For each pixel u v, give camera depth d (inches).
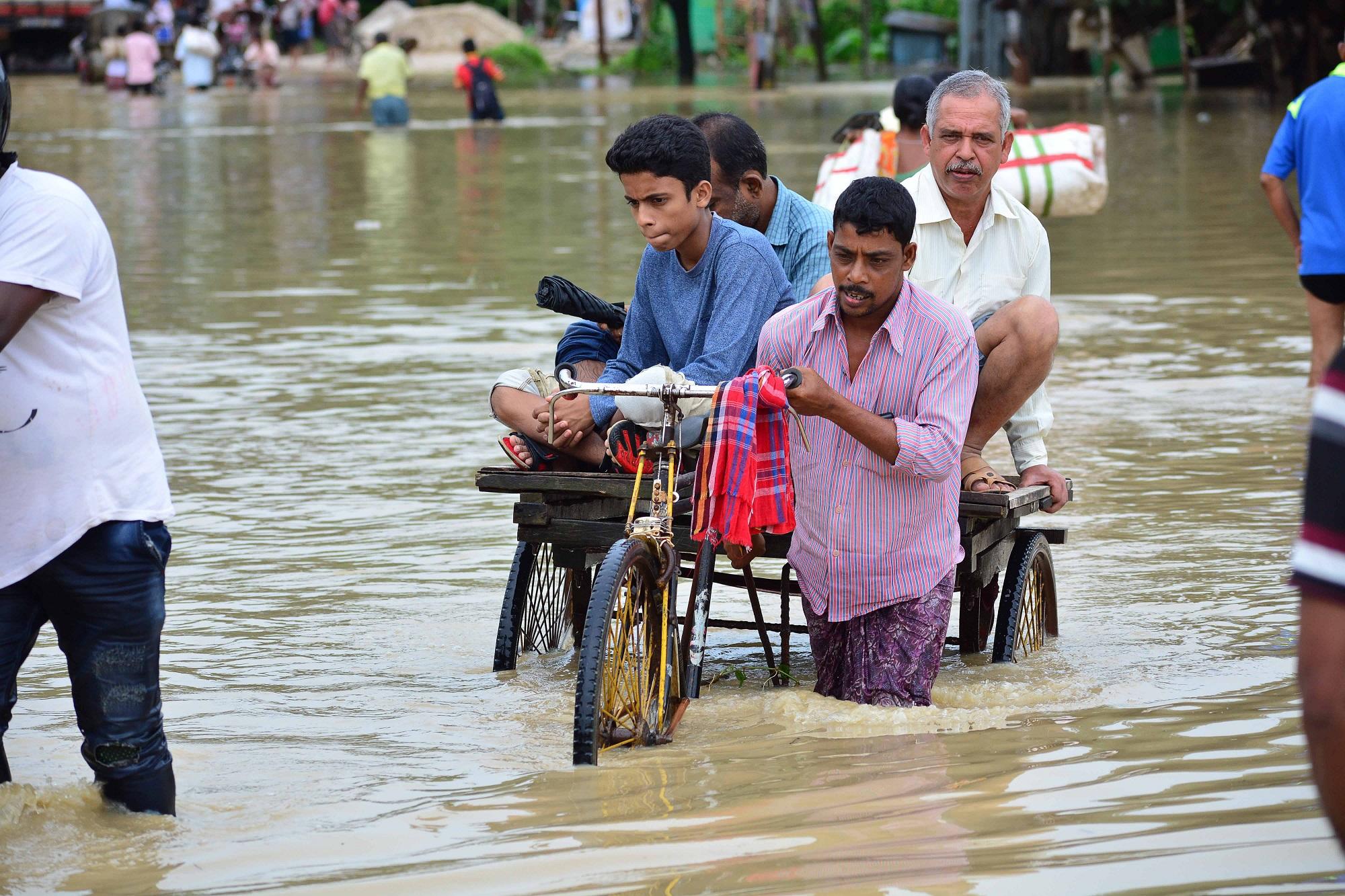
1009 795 433.7
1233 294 1433.3
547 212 2078.0
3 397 410.3
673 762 476.7
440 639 626.8
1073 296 1445.6
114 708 432.5
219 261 1724.9
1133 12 4180.6
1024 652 597.0
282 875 395.5
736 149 614.2
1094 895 362.0
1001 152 614.5
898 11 5531.5
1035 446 637.9
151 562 428.8
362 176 2578.7
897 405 520.4
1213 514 783.1
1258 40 3944.4
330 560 735.1
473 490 859.4
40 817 434.9
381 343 1274.6
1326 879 366.6
